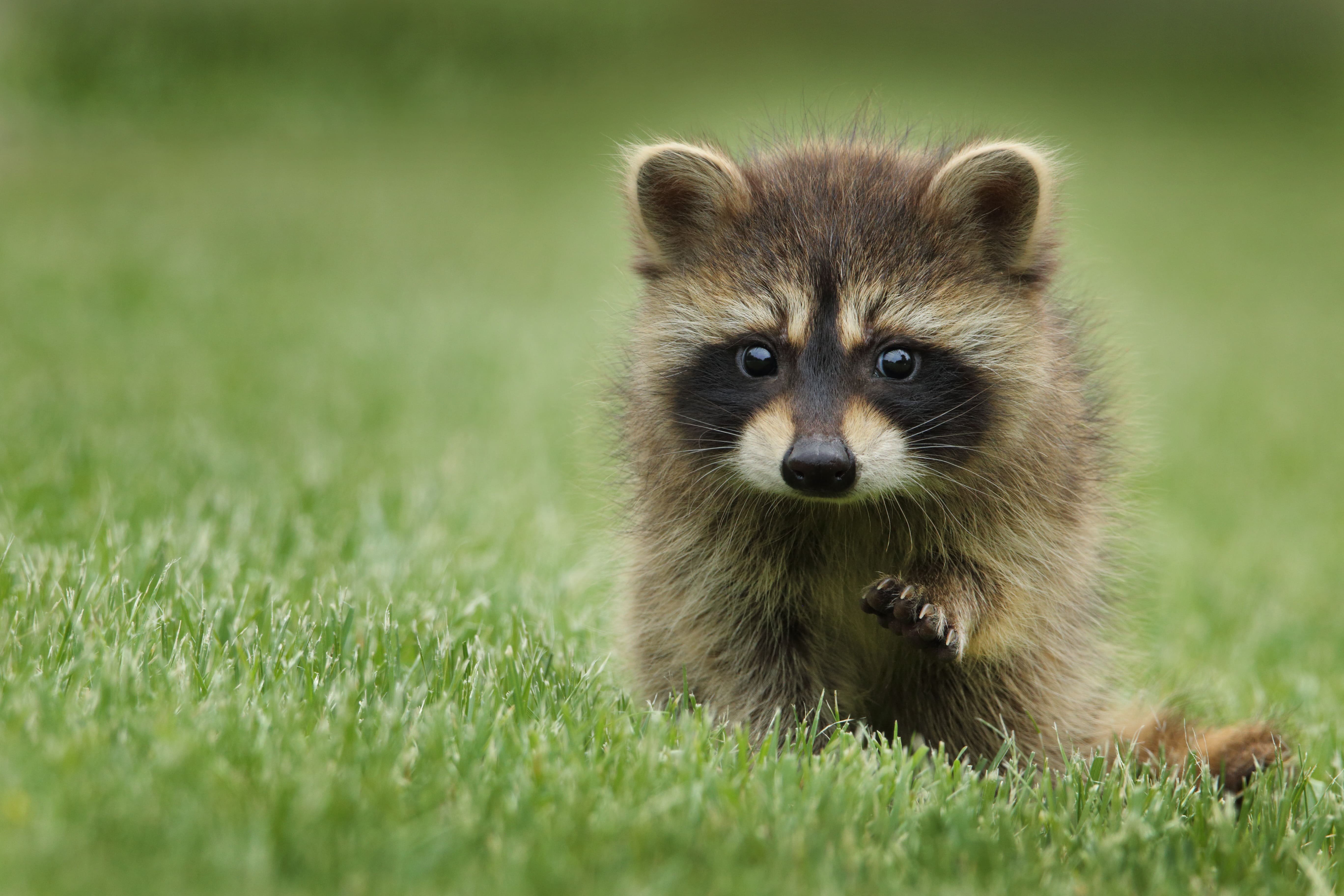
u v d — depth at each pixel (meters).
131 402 16.34
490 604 10.48
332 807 5.66
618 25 67.00
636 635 9.22
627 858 5.68
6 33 50.22
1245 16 75.75
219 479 13.08
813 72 66.56
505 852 5.62
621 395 9.51
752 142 10.64
